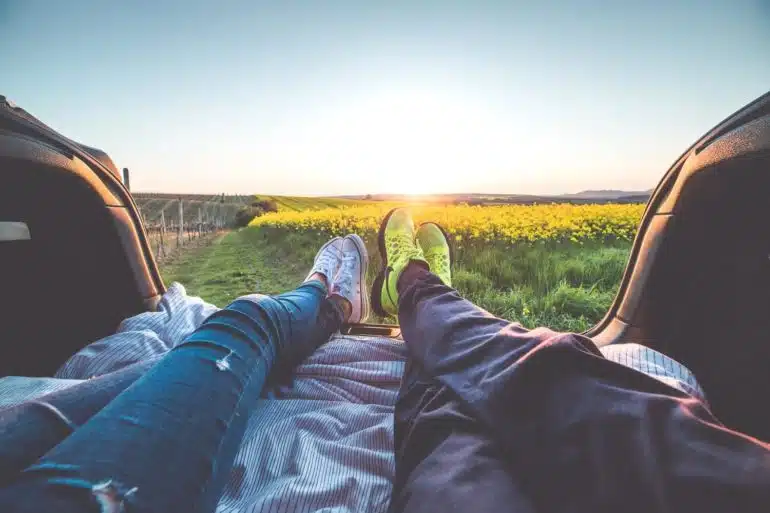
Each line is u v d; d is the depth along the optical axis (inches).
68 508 16.9
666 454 18.2
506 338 31.8
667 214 44.9
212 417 25.5
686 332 45.0
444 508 21.0
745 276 38.3
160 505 19.4
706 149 39.4
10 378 41.0
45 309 52.0
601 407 21.9
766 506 14.8
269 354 36.9
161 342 51.6
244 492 33.6
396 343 58.3
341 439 40.1
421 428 29.8
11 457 21.5
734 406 40.3
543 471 22.1
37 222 49.3
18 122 43.3
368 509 31.6
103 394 29.0
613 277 134.4
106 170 56.8
